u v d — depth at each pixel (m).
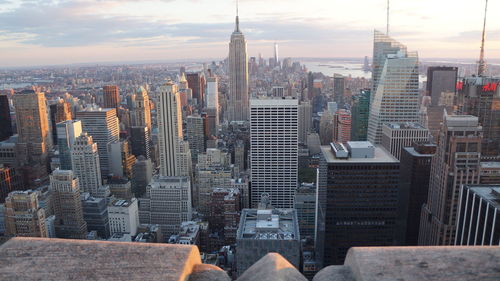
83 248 9.94
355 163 133.75
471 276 8.88
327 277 9.33
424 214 173.75
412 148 195.25
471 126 143.88
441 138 151.12
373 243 141.50
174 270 9.13
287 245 110.69
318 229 162.38
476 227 105.44
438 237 154.12
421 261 9.28
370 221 139.50
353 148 138.62
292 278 8.84
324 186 142.50
